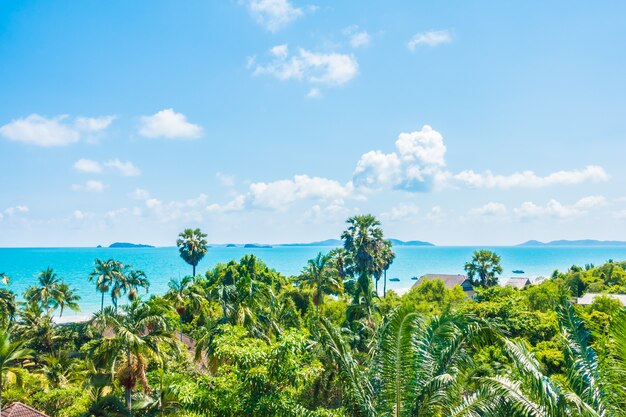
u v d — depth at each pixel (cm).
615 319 1077
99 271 7338
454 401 1278
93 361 2648
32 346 4750
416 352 1330
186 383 1658
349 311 4141
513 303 3922
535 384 1000
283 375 1592
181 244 7394
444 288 6300
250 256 7019
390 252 7850
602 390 1108
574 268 8144
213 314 5147
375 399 1353
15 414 2195
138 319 2736
